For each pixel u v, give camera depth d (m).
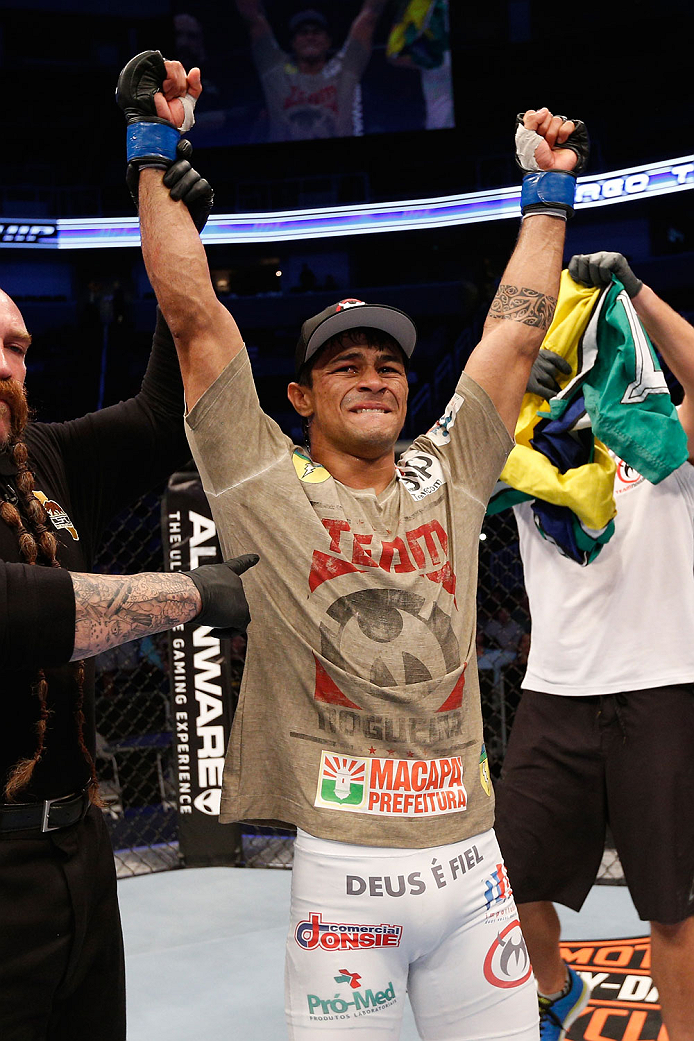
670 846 2.15
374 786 1.48
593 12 14.17
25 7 14.38
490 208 13.34
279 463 1.55
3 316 1.47
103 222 13.62
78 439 1.67
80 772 1.46
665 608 2.24
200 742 4.19
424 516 1.58
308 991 1.47
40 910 1.36
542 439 2.32
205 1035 2.64
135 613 1.23
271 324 15.08
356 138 15.02
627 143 14.27
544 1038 2.36
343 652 1.49
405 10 13.65
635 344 2.16
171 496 4.18
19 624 1.16
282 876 4.09
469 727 1.58
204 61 14.06
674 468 2.12
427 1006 1.56
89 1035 1.50
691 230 13.97
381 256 15.18
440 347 14.17
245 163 15.34
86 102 14.69
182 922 3.57
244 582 1.54
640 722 2.21
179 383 1.77
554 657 2.32
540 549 2.38
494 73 14.74
